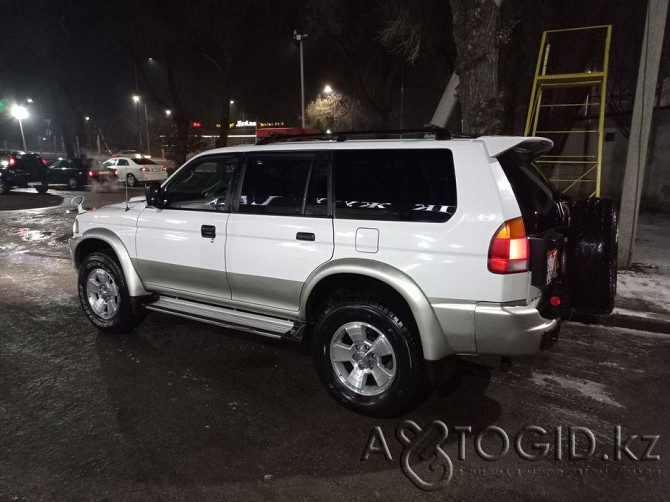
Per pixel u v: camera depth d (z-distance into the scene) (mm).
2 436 3383
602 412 3732
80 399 3891
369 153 3641
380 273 3428
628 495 2822
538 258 3260
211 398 3916
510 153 3549
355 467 3072
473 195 3230
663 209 12664
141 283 4969
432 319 3330
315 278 3742
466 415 3686
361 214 3590
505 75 9656
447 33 17016
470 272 3209
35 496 2799
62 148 79438
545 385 4145
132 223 4875
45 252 9797
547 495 2824
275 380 4234
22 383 4160
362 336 3609
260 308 4230
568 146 13531
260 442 3328
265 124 40156
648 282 6734
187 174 4578
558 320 3469
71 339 5145
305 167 3883
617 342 5043
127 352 4805
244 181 4199
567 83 8125
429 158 3422
